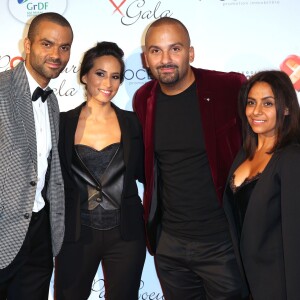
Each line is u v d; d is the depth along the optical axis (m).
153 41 2.17
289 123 1.88
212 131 2.16
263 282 1.85
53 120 2.21
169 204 2.28
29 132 2.03
